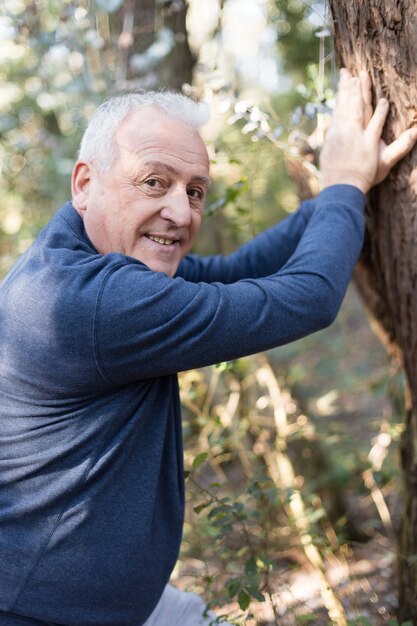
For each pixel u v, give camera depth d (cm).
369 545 287
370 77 177
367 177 177
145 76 304
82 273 144
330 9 181
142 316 141
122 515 152
